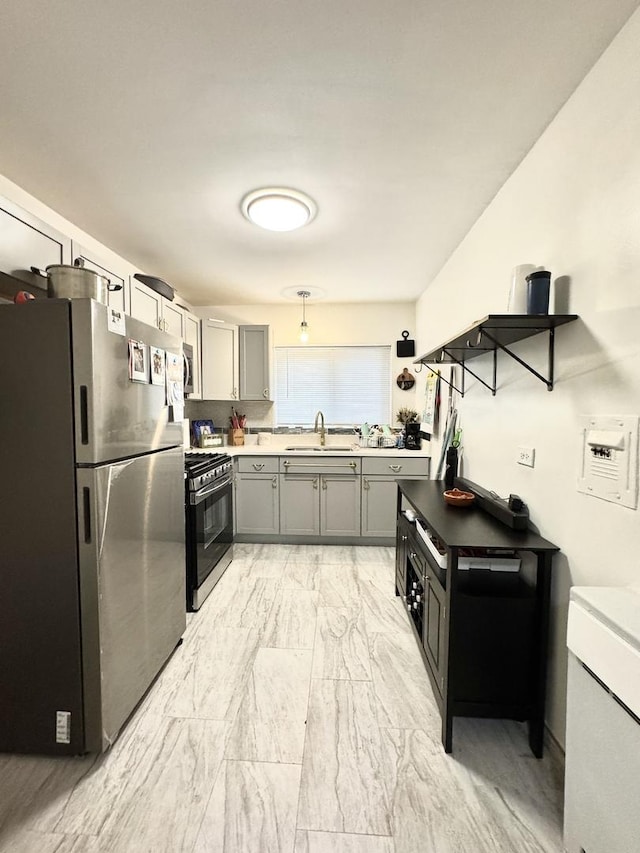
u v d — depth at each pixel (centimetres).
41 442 138
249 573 306
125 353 157
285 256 281
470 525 165
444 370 305
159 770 138
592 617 94
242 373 397
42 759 143
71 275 150
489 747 148
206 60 122
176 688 179
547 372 150
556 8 106
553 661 143
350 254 276
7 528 140
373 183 190
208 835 116
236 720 160
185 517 234
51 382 136
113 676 147
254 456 367
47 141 159
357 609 250
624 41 111
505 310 189
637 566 107
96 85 131
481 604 146
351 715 162
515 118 147
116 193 198
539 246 157
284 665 195
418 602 204
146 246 262
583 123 130
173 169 179
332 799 127
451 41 116
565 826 103
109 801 127
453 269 272
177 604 206
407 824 119
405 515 240
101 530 140
